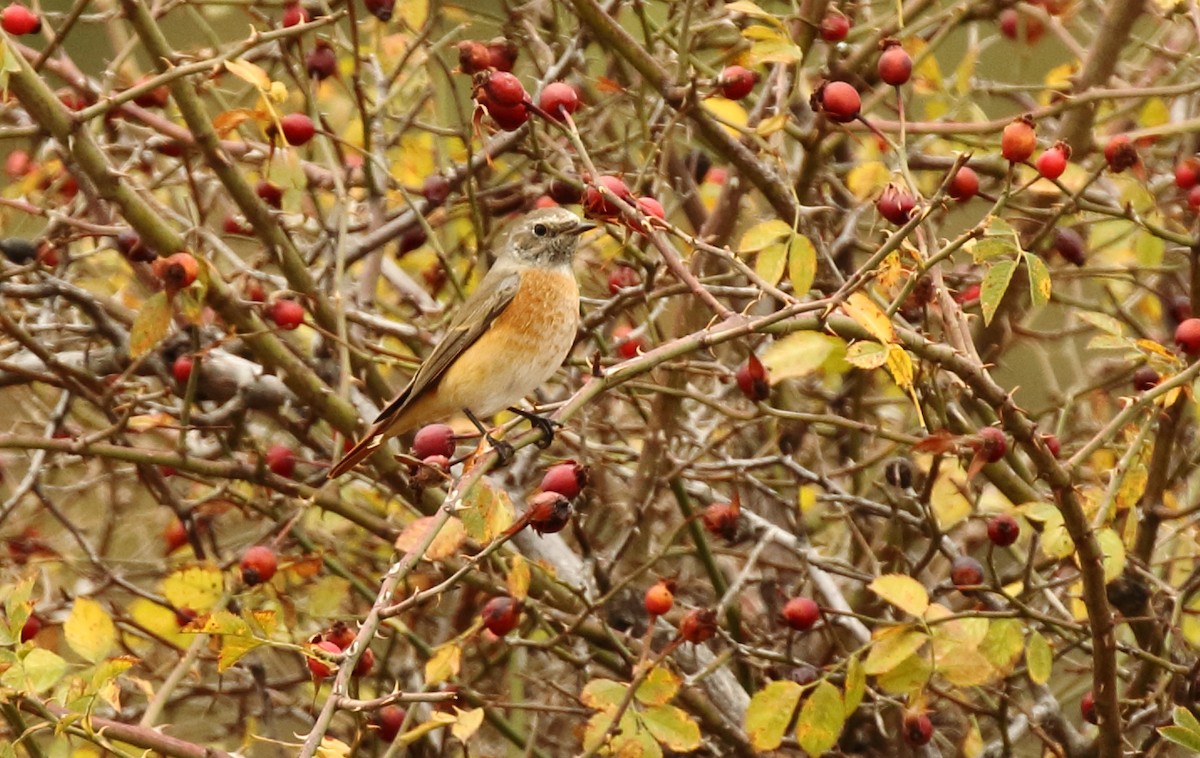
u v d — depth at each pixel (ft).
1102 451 37.35
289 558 33.35
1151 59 43.83
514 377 33.12
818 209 29.04
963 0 41.65
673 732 26.53
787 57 28.78
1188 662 33.37
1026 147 25.36
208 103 46.24
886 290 32.86
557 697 40.09
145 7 30.68
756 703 26.35
